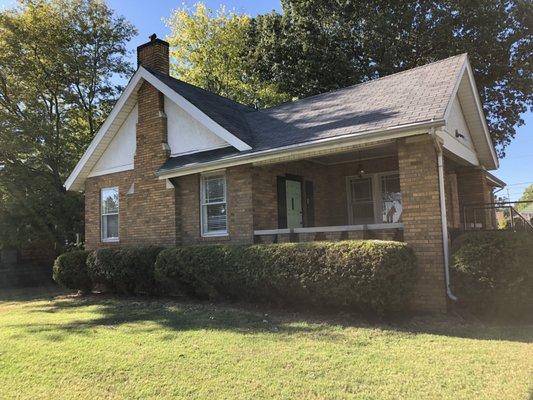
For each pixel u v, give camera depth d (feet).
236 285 32.42
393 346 21.27
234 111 47.78
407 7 75.72
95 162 50.93
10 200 64.08
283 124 40.19
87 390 17.58
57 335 26.86
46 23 68.59
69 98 72.28
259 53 91.20
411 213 28.76
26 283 68.49
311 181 44.96
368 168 44.96
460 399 14.82
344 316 27.84
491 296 25.12
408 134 27.68
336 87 81.46
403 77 39.63
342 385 16.57
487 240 25.84
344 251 26.96
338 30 81.87
